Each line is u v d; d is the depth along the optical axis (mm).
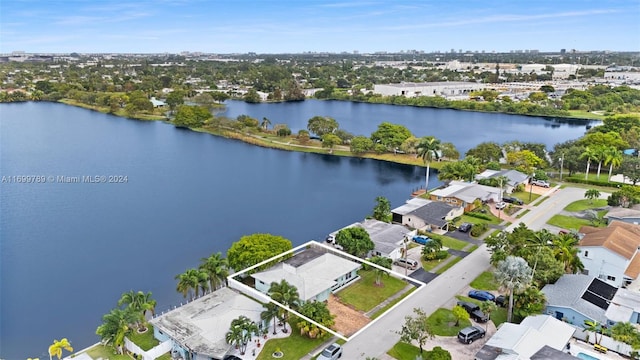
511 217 102938
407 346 56500
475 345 56844
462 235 92562
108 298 71188
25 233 96062
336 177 143500
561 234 80562
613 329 55156
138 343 57281
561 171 136125
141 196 121625
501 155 149500
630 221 93188
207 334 55219
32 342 60781
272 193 125875
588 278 68188
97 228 99125
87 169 146375
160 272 79500
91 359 52875
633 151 155750
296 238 94125
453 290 70438
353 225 91312
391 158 166125
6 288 74000
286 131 196250
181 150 176000
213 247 89688
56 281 76500
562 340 52781
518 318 62438
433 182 137750
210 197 121625
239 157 167750
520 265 59094
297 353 54906
